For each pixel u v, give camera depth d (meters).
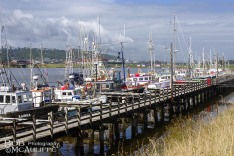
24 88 36.47
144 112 29.27
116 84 44.09
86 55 60.28
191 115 37.44
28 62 55.59
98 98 33.88
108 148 23.22
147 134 27.95
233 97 64.00
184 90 43.38
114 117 23.70
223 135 12.32
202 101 54.25
